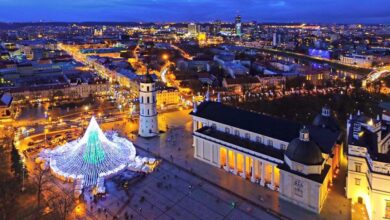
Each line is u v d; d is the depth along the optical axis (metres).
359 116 135.75
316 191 107.00
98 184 125.31
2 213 105.06
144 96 175.38
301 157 109.44
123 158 144.88
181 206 113.81
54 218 103.44
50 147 164.88
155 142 171.12
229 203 115.31
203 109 158.50
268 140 129.88
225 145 136.62
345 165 138.88
